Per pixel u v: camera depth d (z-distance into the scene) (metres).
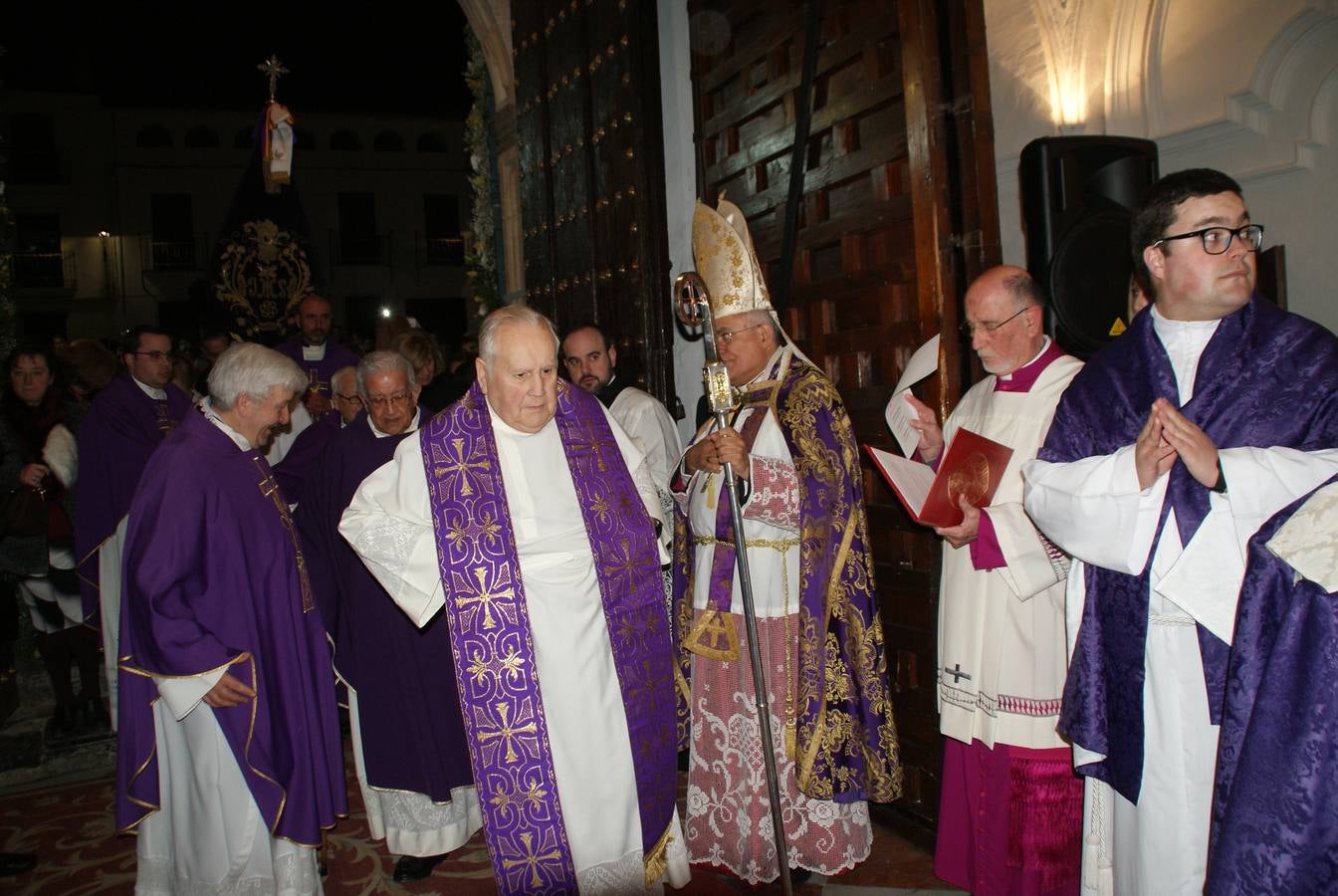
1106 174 3.21
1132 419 2.23
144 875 3.03
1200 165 3.69
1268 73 3.43
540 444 2.84
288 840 2.95
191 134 28.25
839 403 3.11
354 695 3.63
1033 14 4.10
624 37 5.18
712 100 4.66
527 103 6.45
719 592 3.18
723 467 2.96
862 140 3.65
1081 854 2.65
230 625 2.89
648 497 3.03
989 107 3.26
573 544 2.81
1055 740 2.74
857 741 3.00
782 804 3.14
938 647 3.11
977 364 3.27
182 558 2.85
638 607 2.86
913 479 2.85
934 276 3.25
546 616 2.73
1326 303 3.35
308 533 3.73
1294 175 3.41
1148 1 3.75
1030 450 2.76
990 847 2.82
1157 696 2.19
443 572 2.70
